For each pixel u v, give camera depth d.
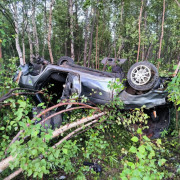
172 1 7.36
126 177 1.21
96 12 8.66
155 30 10.16
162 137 3.56
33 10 9.30
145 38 7.15
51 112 3.51
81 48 13.30
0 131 2.46
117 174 2.45
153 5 7.82
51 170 2.37
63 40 12.46
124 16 9.25
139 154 1.23
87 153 2.23
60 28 11.40
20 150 1.33
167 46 10.08
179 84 2.08
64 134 3.08
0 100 1.96
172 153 3.02
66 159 2.03
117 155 2.91
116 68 4.95
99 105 3.28
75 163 2.50
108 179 2.33
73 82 3.15
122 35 8.05
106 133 3.68
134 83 2.98
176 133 3.43
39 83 3.79
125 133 3.57
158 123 3.72
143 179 1.18
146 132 3.65
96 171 2.46
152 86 2.78
